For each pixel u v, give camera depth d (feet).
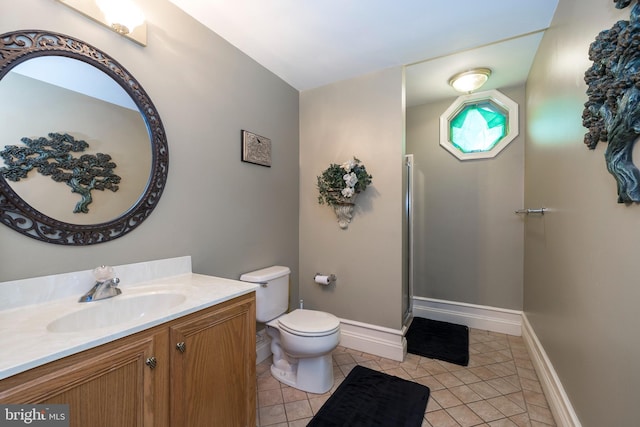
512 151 8.73
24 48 3.32
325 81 8.11
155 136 4.68
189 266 5.29
